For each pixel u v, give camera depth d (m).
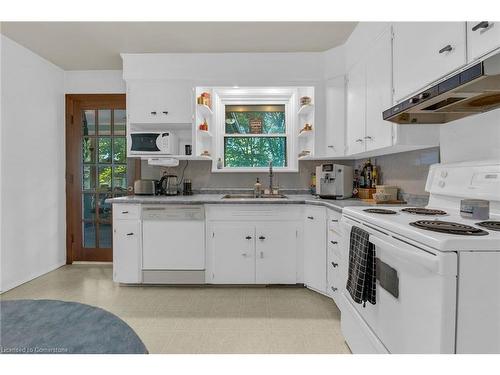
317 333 1.85
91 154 3.37
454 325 0.87
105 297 2.40
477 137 1.49
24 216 2.76
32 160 2.85
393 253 1.05
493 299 0.87
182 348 1.69
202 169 3.20
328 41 2.60
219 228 2.55
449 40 1.27
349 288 1.45
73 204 3.35
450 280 0.86
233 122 3.30
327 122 2.74
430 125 1.77
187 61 2.82
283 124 3.29
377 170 2.60
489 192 1.31
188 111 2.84
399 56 1.71
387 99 1.85
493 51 1.07
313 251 2.45
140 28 2.41
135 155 2.83
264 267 2.54
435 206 1.68
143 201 2.54
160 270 2.58
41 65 2.96
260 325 1.95
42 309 0.67
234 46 2.70
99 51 2.82
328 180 2.62
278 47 2.71
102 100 3.31
